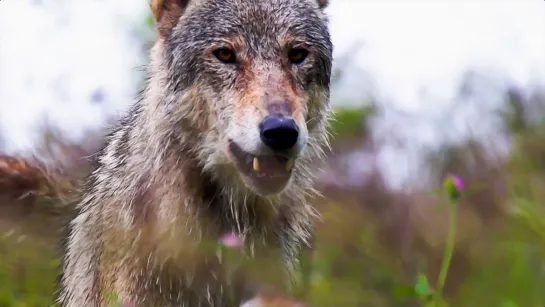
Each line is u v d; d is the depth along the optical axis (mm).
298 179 8273
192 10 8172
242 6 7953
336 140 13836
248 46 7844
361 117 14070
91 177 9047
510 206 11547
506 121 13922
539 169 12602
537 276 10383
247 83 7711
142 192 7879
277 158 7527
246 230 7996
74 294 8617
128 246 7805
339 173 13445
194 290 7812
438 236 12680
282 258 8219
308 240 8984
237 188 7930
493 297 10531
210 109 7816
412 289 7789
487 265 11516
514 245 10664
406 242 12578
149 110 8180
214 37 7863
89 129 11828
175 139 7938
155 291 7750
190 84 7910
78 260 8617
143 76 10945
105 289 7879
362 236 12109
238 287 7895
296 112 7535
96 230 8258
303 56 8023
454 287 11797
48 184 9867
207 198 7945
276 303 7848
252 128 7445
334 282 10727
